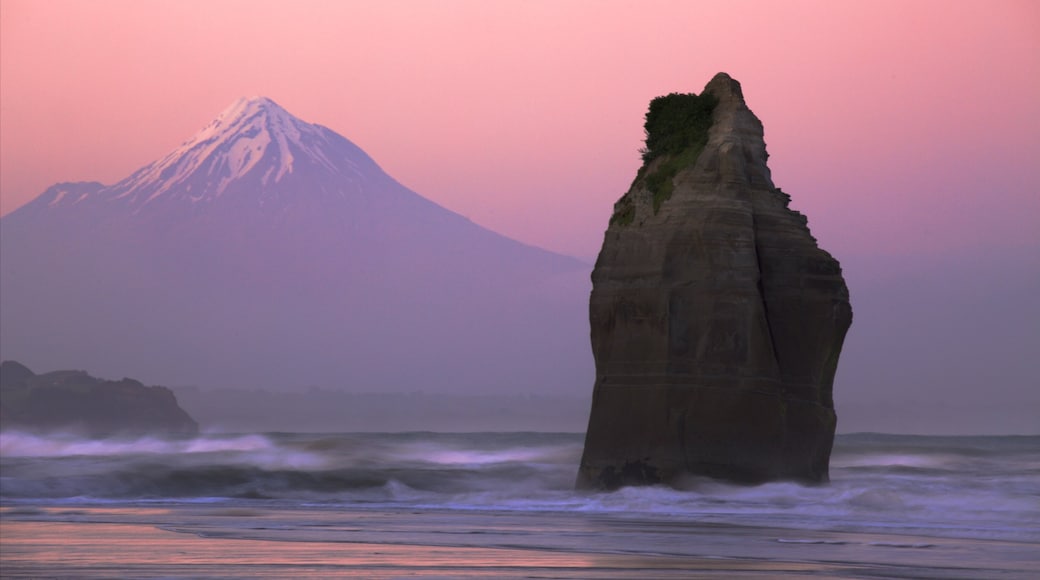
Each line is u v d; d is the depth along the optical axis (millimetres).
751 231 90125
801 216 94688
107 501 88000
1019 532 62062
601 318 92688
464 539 56844
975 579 42219
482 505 84000
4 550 50250
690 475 87438
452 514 75812
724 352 88562
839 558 48594
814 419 91500
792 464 90062
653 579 41438
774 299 91688
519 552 50375
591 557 48438
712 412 88062
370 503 87625
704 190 90688
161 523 66438
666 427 88500
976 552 51438
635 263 91188
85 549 50875
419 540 56125
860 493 81688
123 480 96438
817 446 91812
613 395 91500
